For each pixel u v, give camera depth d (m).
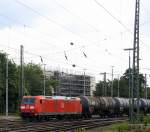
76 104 66.06
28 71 115.44
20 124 46.06
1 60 93.19
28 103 58.94
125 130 39.41
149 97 158.38
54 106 61.31
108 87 150.12
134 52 43.69
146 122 43.62
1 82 90.75
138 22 42.72
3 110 92.12
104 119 63.97
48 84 121.56
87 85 171.62
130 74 68.44
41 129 38.47
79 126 44.47
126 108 80.56
